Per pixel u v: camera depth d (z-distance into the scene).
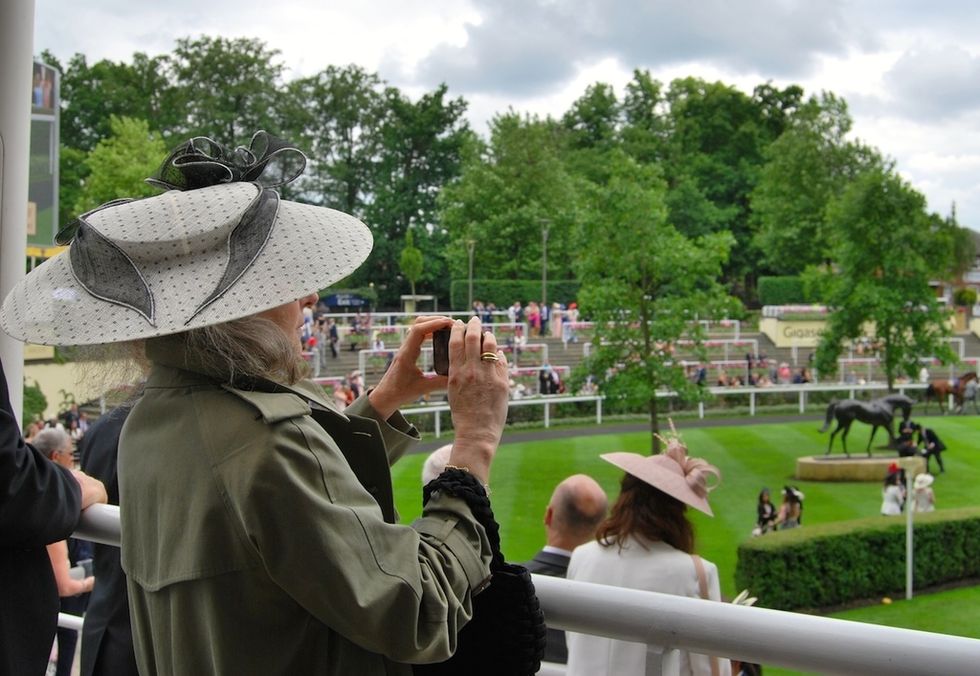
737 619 1.66
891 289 35.38
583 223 29.89
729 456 30.38
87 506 2.37
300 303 1.74
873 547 15.95
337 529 1.43
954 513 17.25
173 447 1.54
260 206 1.64
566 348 47.91
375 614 1.41
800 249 72.44
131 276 1.58
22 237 3.04
